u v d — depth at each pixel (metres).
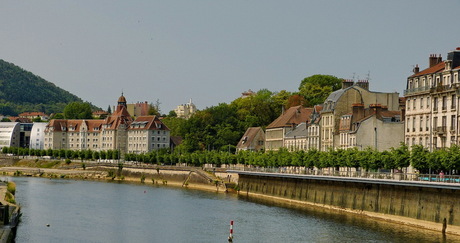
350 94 190.12
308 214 138.62
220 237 113.06
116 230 120.75
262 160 193.62
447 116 138.50
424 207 114.12
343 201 141.38
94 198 179.88
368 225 120.31
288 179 168.50
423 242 101.62
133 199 177.38
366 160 140.12
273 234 114.06
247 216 137.38
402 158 129.88
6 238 95.31
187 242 108.50
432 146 142.88
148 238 112.69
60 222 129.75
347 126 180.00
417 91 150.12
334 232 113.81
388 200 124.81
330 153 156.38
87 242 108.69
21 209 149.12
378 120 171.75
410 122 154.00
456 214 106.50
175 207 156.38
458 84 134.62
